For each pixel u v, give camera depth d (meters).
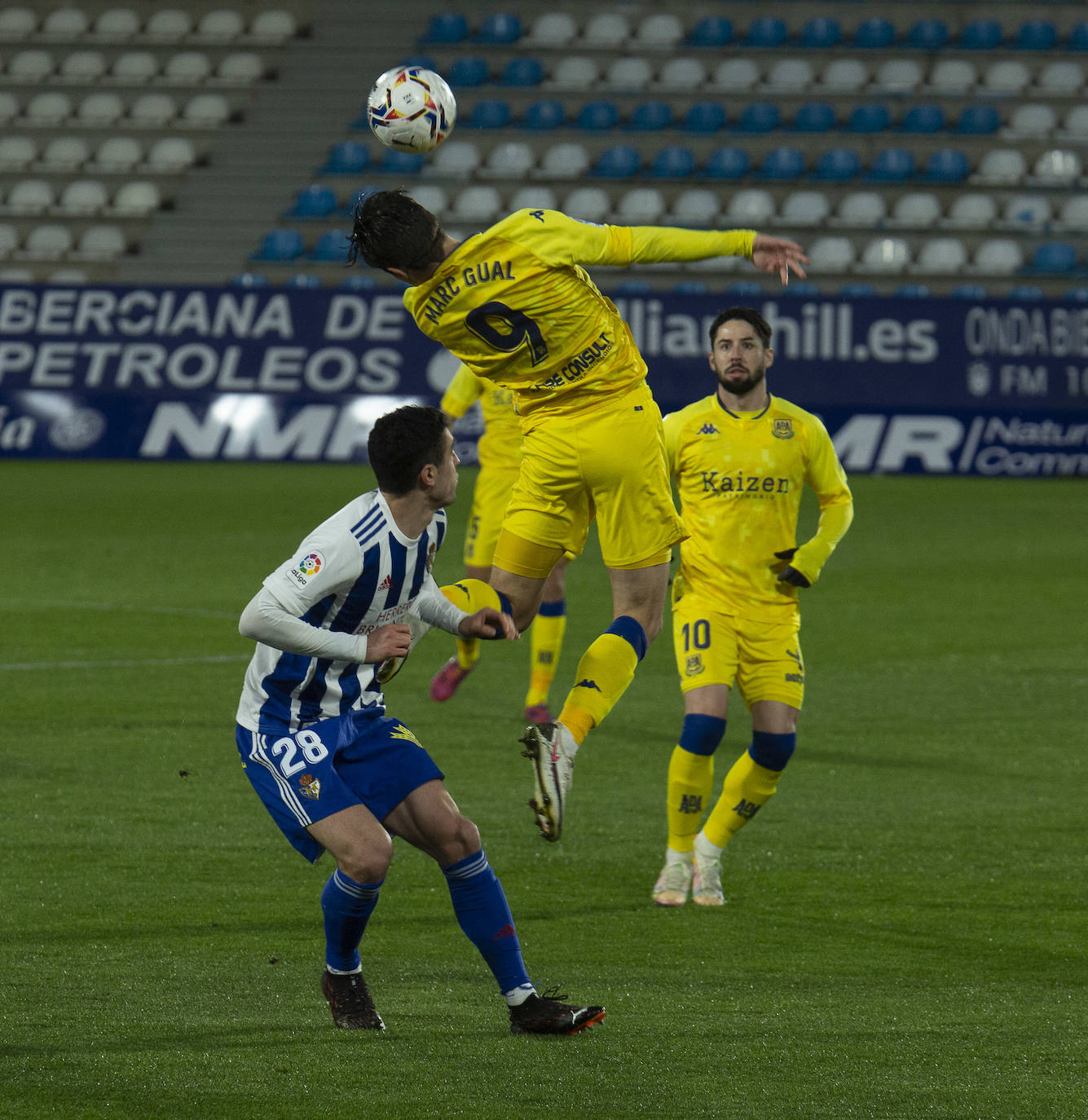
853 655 35.97
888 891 19.44
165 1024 14.14
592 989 15.59
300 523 56.62
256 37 99.50
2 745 26.20
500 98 95.88
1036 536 55.94
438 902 18.72
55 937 16.91
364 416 74.25
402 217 16.22
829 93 94.69
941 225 88.25
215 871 19.66
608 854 21.06
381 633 13.36
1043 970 16.39
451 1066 13.11
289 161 93.75
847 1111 12.19
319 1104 12.20
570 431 17.09
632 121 94.75
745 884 19.77
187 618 39.19
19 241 92.00
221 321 75.62
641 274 88.44
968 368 73.69
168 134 95.19
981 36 97.25
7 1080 12.62
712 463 19.55
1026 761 26.44
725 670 19.27
